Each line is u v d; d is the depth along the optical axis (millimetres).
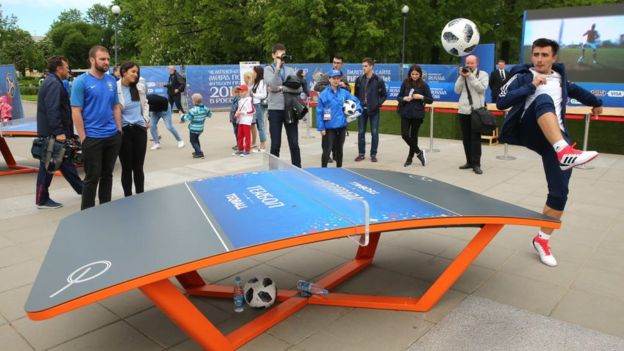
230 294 3465
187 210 3102
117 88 5215
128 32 56625
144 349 2848
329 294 3395
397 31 25422
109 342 2930
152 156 9508
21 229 5211
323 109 7012
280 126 7086
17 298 3559
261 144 10062
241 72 20234
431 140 9594
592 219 5109
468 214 2971
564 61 12039
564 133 3904
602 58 11477
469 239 4629
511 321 3051
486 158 8750
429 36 26891
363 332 2967
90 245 2617
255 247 2408
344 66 19750
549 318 3080
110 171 5324
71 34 75312
